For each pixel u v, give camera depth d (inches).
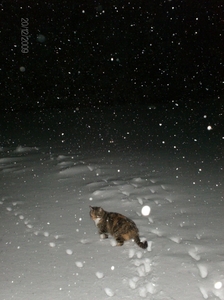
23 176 315.6
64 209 240.4
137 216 222.1
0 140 459.8
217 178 291.0
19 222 223.5
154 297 144.6
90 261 173.6
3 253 185.3
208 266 163.5
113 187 272.7
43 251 185.6
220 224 206.5
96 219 196.2
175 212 225.9
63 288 153.5
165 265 165.8
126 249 183.2
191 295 144.8
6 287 156.0
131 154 377.4
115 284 154.5
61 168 331.9
